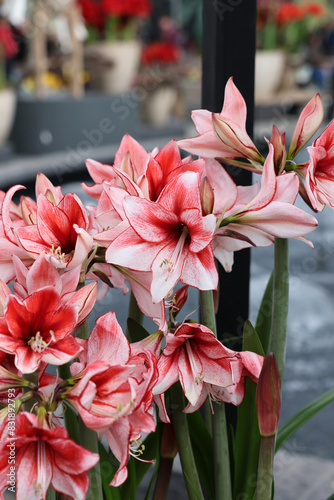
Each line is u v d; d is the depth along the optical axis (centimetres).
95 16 813
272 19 866
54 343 131
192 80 1015
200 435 165
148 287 143
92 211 155
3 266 142
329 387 404
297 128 152
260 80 859
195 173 138
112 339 135
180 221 141
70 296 135
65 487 127
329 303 528
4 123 739
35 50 767
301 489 253
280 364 157
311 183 147
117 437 131
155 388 142
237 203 158
